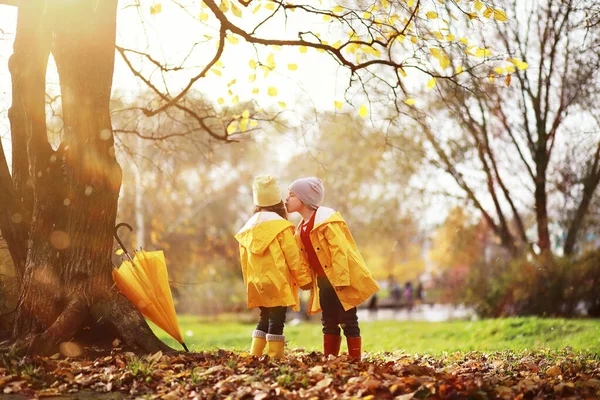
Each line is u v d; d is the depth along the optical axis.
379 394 4.33
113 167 6.05
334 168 27.28
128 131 9.60
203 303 27.70
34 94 6.35
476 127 17.70
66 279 5.86
